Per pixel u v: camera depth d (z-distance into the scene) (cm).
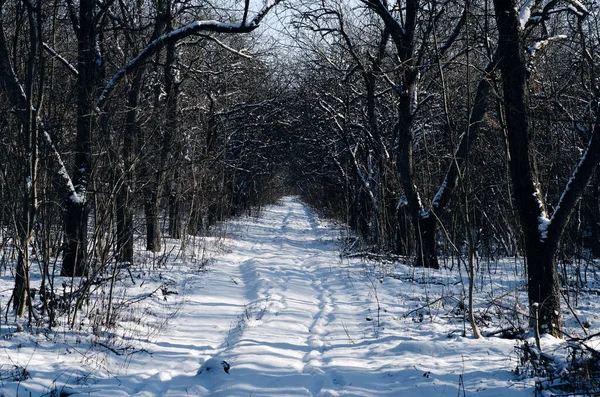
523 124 782
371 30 1883
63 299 768
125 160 914
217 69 2177
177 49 1767
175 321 888
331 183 3084
